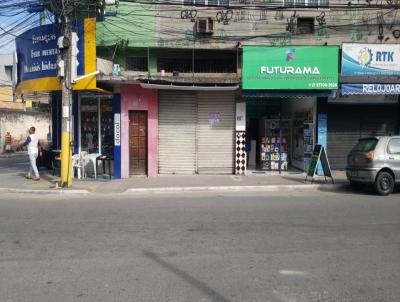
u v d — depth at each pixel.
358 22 16.78
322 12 16.67
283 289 4.85
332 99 16.45
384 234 7.34
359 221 8.38
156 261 5.84
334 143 17.02
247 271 5.44
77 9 14.19
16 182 14.37
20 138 35.78
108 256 6.07
